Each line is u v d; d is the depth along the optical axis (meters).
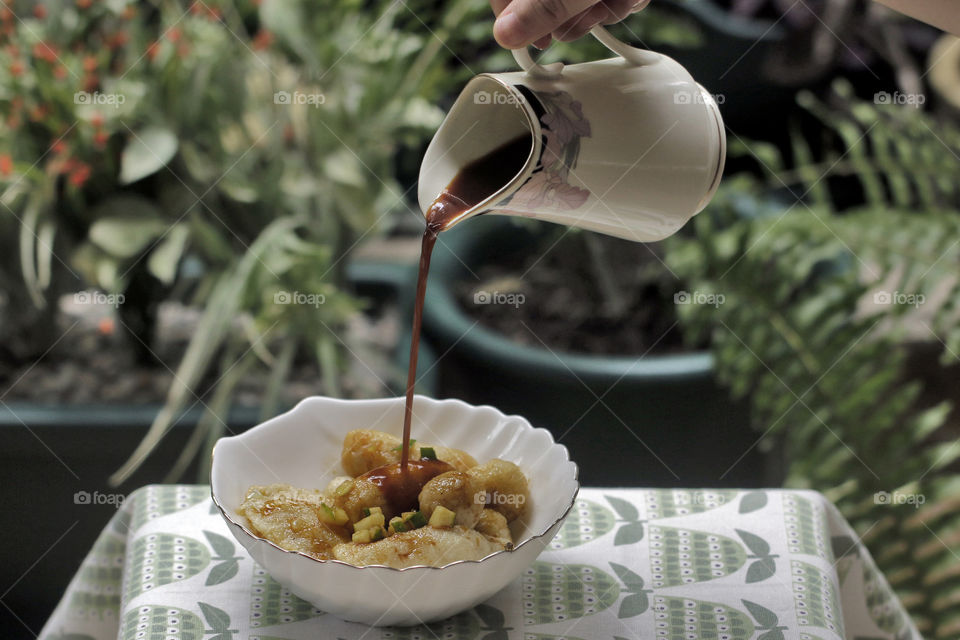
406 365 1.31
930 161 1.18
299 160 1.23
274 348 1.28
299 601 0.74
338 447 0.79
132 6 1.15
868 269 1.26
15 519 1.21
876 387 1.08
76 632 0.80
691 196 0.74
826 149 1.86
